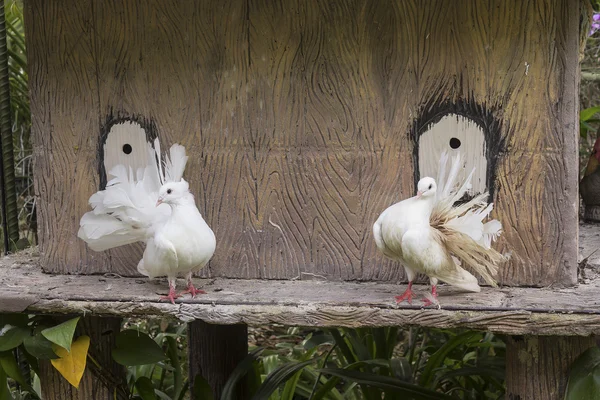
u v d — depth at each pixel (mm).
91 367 2463
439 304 2055
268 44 2312
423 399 2689
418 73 2242
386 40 2248
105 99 2414
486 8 2170
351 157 2318
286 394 3051
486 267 2168
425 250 1979
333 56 2283
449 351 2945
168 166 2256
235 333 3154
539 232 2230
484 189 2242
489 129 2221
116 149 2436
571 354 2205
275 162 2361
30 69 2445
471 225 2055
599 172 3207
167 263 2096
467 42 2197
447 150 2260
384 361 2975
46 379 2486
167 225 2098
